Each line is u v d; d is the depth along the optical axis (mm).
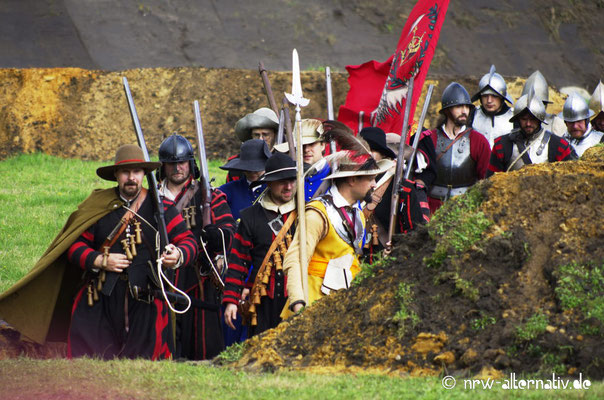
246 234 12281
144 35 56625
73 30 56375
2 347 12375
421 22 16734
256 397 8109
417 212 14508
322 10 59469
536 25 61062
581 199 9695
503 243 9461
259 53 55906
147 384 8789
